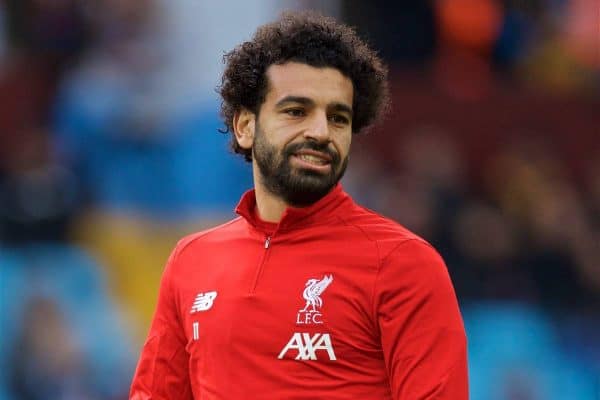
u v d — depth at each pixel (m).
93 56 39.44
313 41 12.35
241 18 39.66
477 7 41.66
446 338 11.81
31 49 39.38
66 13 39.41
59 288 36.31
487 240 38.16
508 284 37.78
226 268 12.53
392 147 39.91
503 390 36.47
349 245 12.14
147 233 37.72
